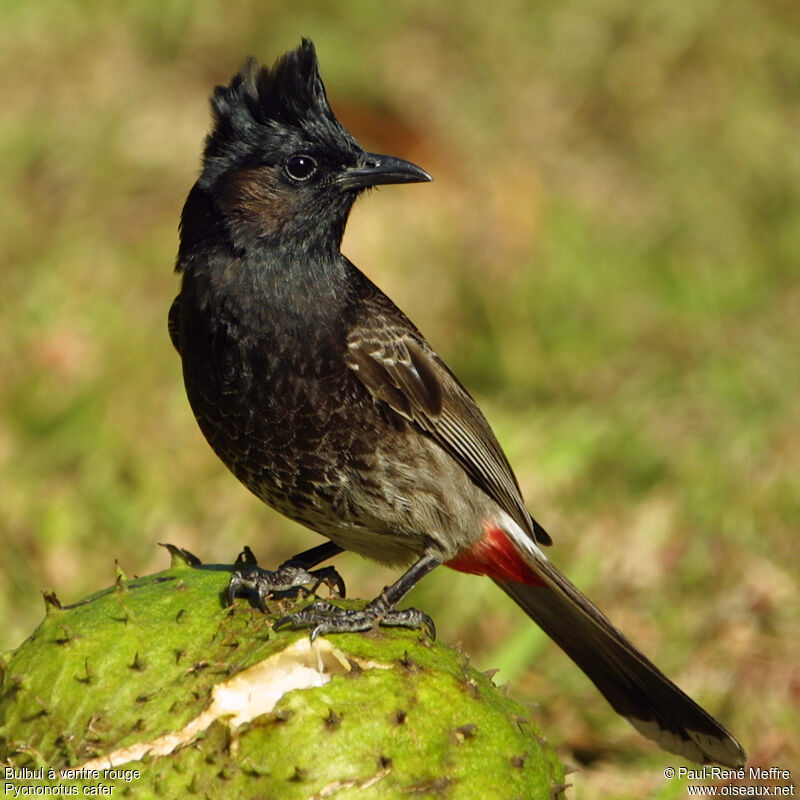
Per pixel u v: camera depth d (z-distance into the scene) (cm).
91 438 1227
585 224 1591
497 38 1841
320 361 821
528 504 1207
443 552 859
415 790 596
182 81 1698
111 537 1162
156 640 643
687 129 1755
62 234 1472
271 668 636
